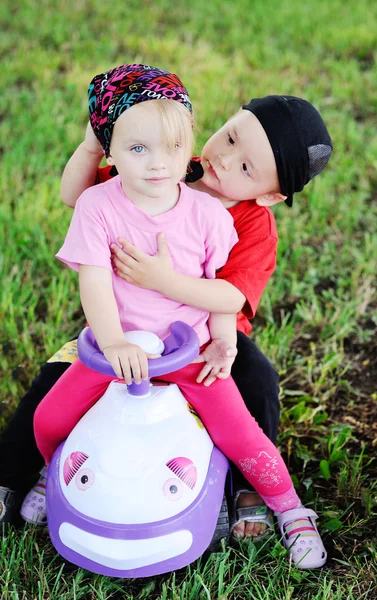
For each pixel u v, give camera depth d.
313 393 2.67
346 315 2.97
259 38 5.77
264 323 3.04
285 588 1.89
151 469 1.73
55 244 3.34
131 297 1.86
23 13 6.14
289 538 2.01
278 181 2.00
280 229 3.51
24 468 2.13
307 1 6.53
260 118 1.95
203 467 1.83
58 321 2.90
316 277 3.28
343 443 2.40
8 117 4.57
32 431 2.11
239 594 1.89
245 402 2.09
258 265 2.01
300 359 2.81
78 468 1.77
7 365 2.68
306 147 1.97
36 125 4.33
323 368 2.70
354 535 2.10
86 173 2.06
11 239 3.34
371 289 3.18
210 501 1.82
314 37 5.76
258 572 1.96
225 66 5.18
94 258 1.78
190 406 1.93
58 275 3.20
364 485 2.27
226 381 1.93
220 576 1.85
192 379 1.90
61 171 4.00
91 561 1.73
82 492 1.74
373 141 4.28
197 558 1.86
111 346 1.69
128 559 1.70
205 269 1.93
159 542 1.71
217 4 6.50
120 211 1.82
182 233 1.86
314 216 3.62
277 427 2.17
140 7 6.46
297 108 1.98
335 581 1.94
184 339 1.79
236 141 1.98
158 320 1.87
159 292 1.85
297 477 2.33
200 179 2.10
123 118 1.73
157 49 5.47
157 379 1.92
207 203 1.90
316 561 1.97
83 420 1.85
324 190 3.79
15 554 1.99
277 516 2.08
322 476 2.31
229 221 1.92
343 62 5.35
